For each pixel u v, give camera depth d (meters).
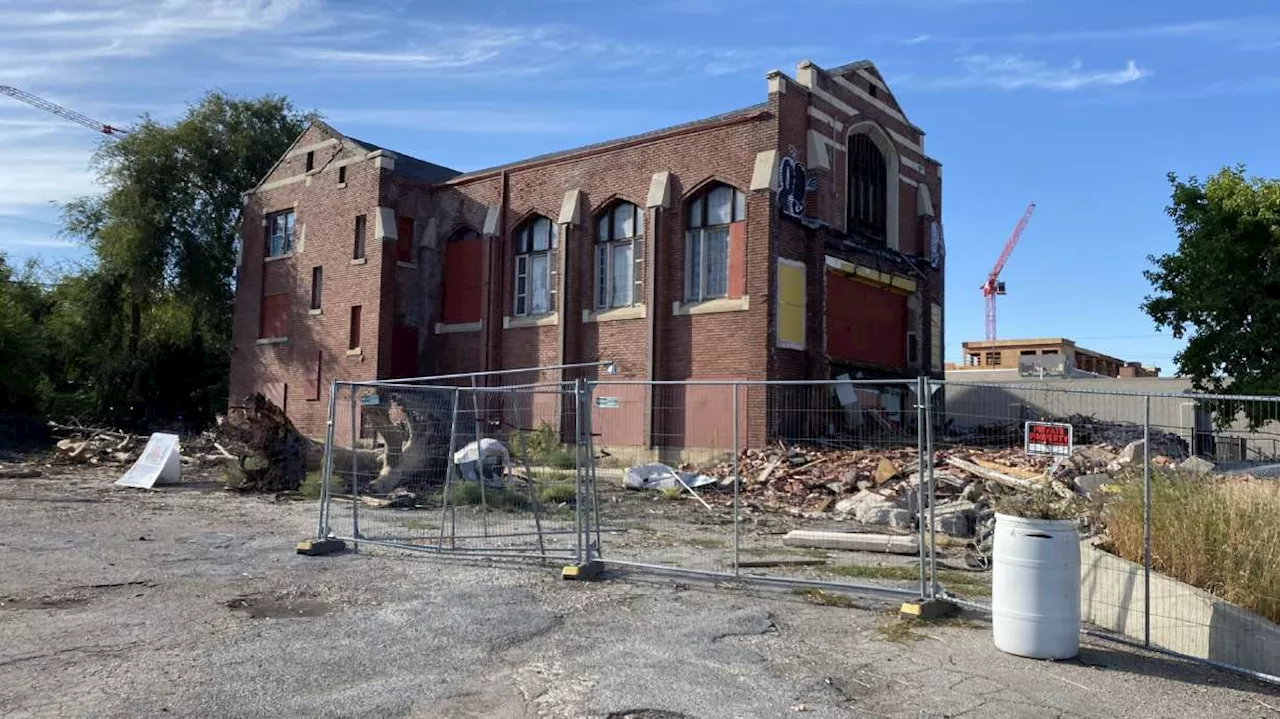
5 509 14.08
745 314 21.91
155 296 37.38
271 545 11.20
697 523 13.87
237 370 33.50
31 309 38.47
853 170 25.39
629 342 24.08
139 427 35.59
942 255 29.00
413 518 13.34
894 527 13.54
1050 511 6.91
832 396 19.14
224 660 6.27
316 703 5.44
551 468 16.19
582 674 6.07
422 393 15.41
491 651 6.60
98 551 10.53
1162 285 24.16
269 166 38.44
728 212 22.67
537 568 9.73
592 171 25.45
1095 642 7.16
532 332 26.52
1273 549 6.85
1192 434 10.68
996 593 6.88
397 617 7.56
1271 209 21.39
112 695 5.49
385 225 28.66
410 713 5.30
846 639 7.07
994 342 77.38
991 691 5.90
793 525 13.83
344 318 29.53
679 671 6.17
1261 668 6.36
